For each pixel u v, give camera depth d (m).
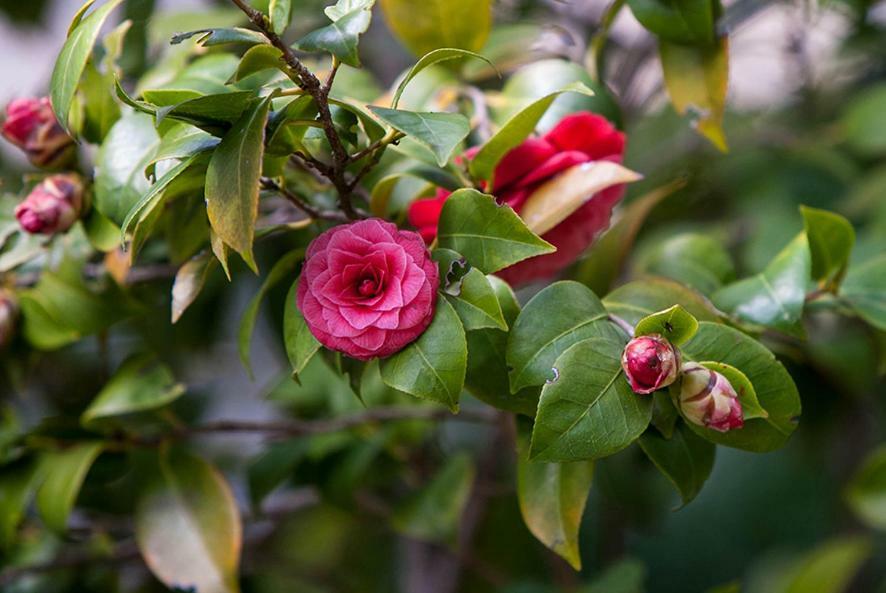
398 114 0.96
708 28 1.14
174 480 1.19
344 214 1.03
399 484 1.44
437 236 0.99
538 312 0.99
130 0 1.23
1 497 1.21
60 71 1.02
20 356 1.23
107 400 1.18
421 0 1.16
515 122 1.02
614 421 0.96
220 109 0.96
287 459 1.28
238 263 1.38
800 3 1.42
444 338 0.96
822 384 1.38
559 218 1.03
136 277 1.22
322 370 1.35
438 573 1.44
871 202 1.44
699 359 0.98
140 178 1.08
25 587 1.30
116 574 1.32
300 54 1.26
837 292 1.13
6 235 1.16
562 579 1.39
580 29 1.48
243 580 1.38
